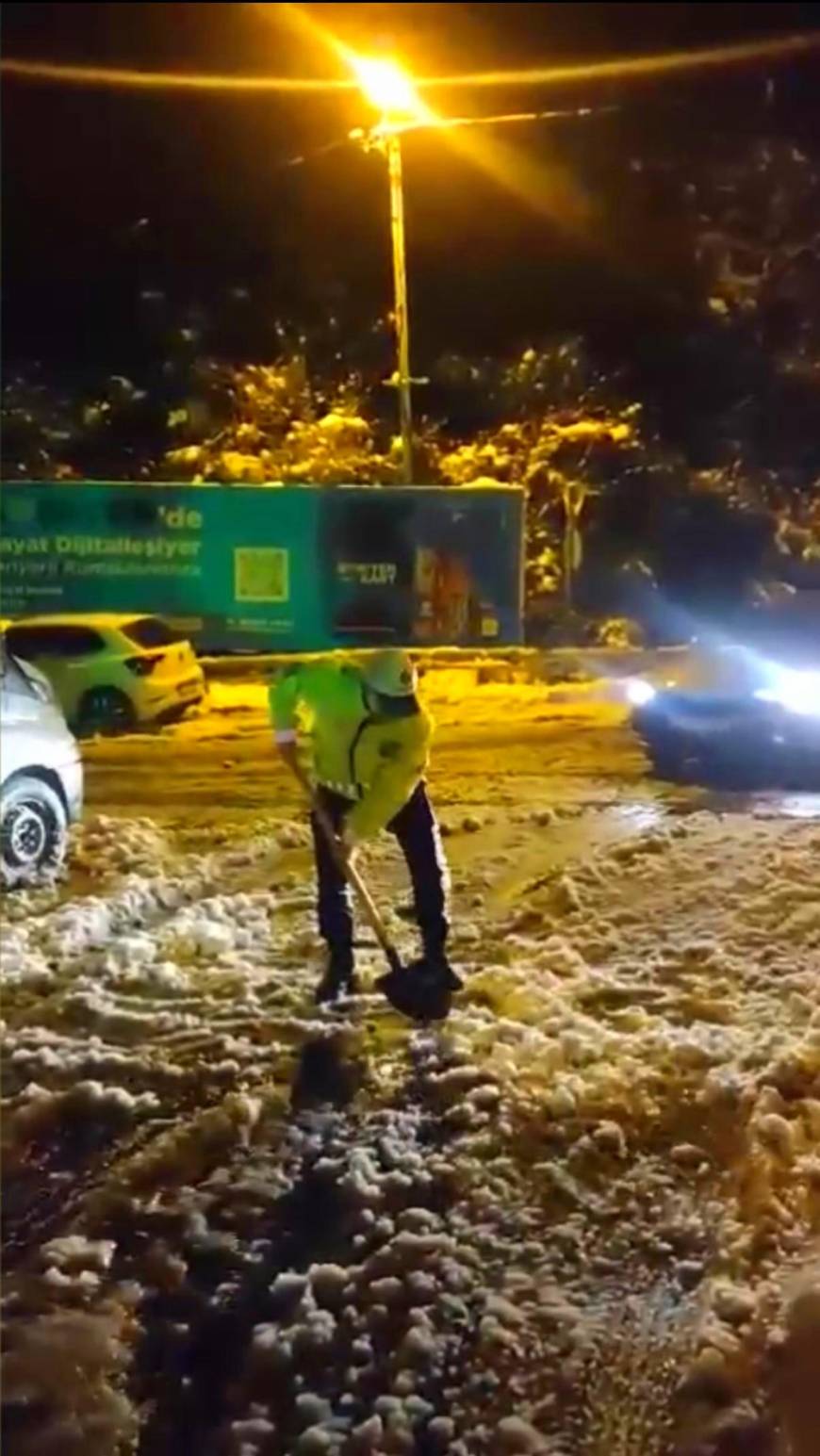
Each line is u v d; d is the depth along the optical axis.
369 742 6.80
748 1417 4.49
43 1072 6.38
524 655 22.59
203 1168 5.78
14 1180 5.79
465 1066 6.31
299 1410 4.70
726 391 32.03
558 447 28.86
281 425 31.59
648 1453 4.45
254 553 23.17
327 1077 6.32
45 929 8.11
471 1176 5.61
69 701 17.59
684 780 13.14
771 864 9.16
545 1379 4.71
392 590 23.17
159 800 12.97
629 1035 6.57
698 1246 5.23
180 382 33.34
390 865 9.65
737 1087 6.00
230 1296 5.16
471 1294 5.04
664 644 26.53
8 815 9.11
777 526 28.44
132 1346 5.02
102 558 23.17
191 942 7.88
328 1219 5.46
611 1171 5.65
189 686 18.48
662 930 8.07
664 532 28.34
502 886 9.12
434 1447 4.54
